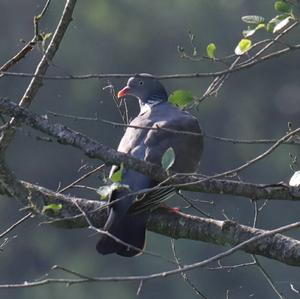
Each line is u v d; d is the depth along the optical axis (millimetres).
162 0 23156
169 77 5594
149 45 22812
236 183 5969
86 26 22844
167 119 7734
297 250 6434
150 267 19078
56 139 6117
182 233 6754
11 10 22203
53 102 21203
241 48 5902
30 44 6668
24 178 20984
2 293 19625
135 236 6875
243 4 22422
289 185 5945
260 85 23156
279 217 18875
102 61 22703
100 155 6074
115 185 5859
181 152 7527
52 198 6781
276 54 5730
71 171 21047
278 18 5809
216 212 18234
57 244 21047
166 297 18859
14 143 20969
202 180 5762
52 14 22094
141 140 7508
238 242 6531
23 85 20125
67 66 22422
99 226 6895
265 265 17000
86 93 21359
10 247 20719
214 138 5703
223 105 22688
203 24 22484
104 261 20438
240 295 17375
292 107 23219
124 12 23188
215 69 22125
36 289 19422
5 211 20219
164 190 6840
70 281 4930
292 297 16172
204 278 18250
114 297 19812
